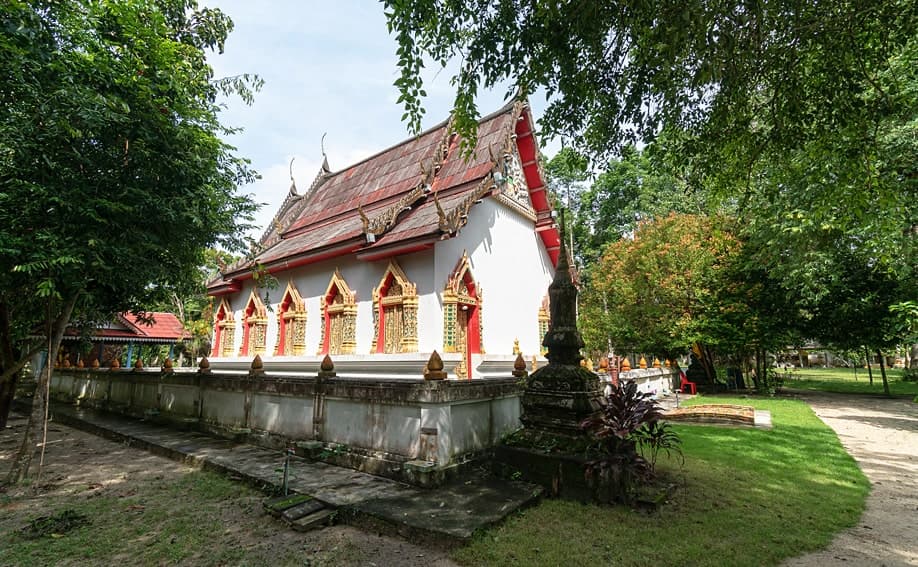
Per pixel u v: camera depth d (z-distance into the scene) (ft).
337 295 41.88
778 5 15.37
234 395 29.73
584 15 16.52
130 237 22.26
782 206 46.06
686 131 23.04
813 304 58.23
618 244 78.54
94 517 16.69
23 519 16.74
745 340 59.16
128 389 40.52
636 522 15.62
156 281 25.58
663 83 18.88
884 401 58.18
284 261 43.88
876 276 55.31
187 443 27.63
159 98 22.66
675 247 64.44
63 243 19.45
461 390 20.95
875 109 19.08
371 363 35.65
